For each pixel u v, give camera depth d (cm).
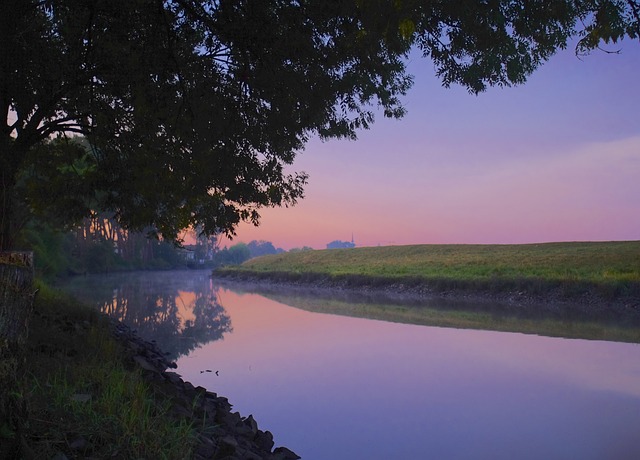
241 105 1039
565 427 862
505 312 2909
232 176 1136
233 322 2452
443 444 783
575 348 1691
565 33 704
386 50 929
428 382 1205
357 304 3559
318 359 1494
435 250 8588
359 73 961
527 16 698
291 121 1052
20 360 393
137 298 3850
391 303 3641
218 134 1057
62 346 820
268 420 908
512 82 757
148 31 912
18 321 388
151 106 975
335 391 1112
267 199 1224
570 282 3528
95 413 479
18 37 922
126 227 1430
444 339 1902
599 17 597
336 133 1141
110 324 1515
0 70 961
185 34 917
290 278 6681
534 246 7412
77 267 7906
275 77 941
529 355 1565
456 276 4656
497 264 5456
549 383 1195
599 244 6638
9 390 376
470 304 3478
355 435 827
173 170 1216
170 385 844
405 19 627
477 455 734
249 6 852
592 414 938
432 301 3766
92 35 983
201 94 1009
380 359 1498
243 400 1040
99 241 9325
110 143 1264
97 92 1195
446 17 743
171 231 1500
